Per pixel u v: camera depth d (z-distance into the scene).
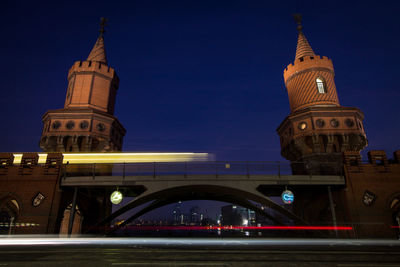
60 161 24.73
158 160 31.91
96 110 32.09
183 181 24.41
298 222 26.67
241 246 15.57
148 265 8.20
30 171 24.28
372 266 8.16
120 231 63.12
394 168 24.69
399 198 23.78
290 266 8.17
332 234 25.50
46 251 12.35
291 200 24.05
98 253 11.49
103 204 30.08
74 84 34.56
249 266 8.12
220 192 27.78
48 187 23.64
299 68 36.97
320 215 28.19
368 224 22.75
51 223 22.56
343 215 24.47
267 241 21.05
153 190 24.11
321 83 35.84
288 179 24.81
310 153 31.83
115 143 34.91
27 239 20.95
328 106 33.66
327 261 9.20
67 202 25.08
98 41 39.59
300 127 32.75
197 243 18.34
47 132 31.14
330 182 24.70
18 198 23.22
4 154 24.95
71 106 33.44
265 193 31.25
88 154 30.22
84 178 24.33
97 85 34.94
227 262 8.85
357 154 25.47
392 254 11.28
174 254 11.08
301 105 35.72
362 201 23.53
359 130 31.62
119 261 9.06
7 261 9.12
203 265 8.22
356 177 24.42
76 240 21.36
